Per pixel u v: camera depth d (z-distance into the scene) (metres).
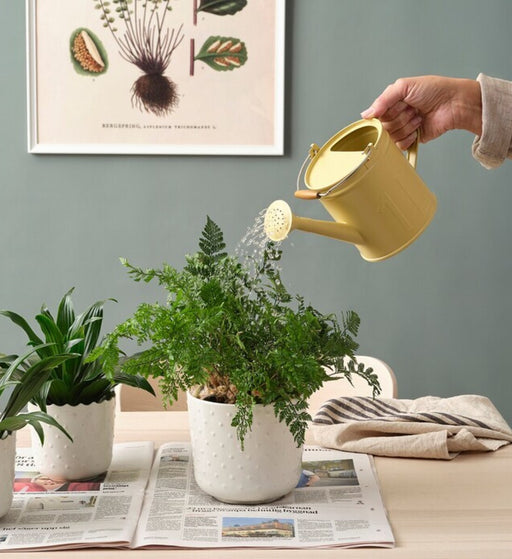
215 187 2.57
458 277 2.62
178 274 1.09
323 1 2.52
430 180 2.60
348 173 1.15
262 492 1.06
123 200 2.57
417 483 1.17
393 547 0.95
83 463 1.15
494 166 1.37
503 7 2.54
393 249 1.23
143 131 2.53
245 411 1.00
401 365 2.64
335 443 1.31
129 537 0.95
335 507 1.06
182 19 2.49
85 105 2.52
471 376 2.65
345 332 1.11
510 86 1.32
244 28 2.49
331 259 2.60
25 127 2.54
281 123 2.52
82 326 1.16
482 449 1.30
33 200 2.57
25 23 2.51
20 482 1.15
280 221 1.10
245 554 0.93
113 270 2.59
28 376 1.02
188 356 1.00
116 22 2.49
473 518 1.04
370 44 2.54
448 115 1.40
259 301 1.09
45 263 2.59
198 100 2.52
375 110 1.37
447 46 2.54
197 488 1.13
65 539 0.95
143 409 1.75
